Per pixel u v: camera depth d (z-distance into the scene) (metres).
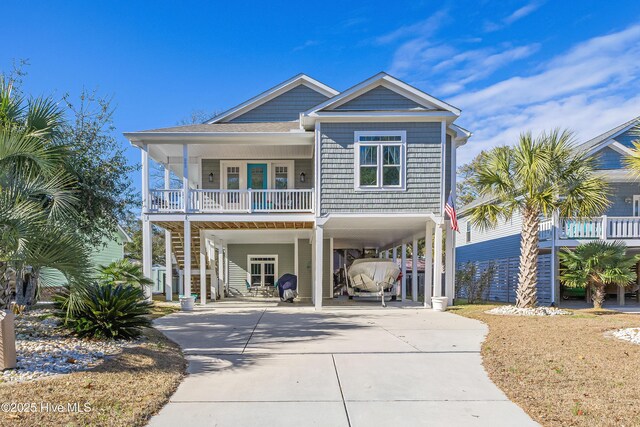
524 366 5.34
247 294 19.33
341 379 4.96
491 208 11.42
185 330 8.45
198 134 12.81
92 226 9.70
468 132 14.55
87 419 3.43
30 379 4.28
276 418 3.78
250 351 6.45
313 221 12.96
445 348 6.64
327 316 10.86
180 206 13.09
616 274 12.02
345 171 12.45
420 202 12.42
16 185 5.62
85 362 5.06
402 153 12.43
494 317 10.16
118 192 9.99
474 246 23.34
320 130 12.46
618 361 5.44
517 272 17.59
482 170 11.59
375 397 4.34
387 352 6.37
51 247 5.12
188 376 5.08
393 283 16.09
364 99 12.83
